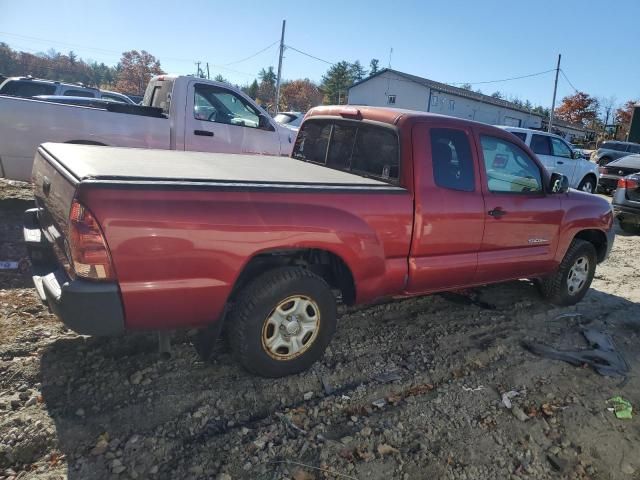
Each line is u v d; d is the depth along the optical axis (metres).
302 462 2.78
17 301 4.30
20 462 2.60
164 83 8.00
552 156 13.41
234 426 3.00
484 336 4.48
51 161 3.36
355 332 4.34
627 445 3.23
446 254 4.12
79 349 3.59
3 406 2.94
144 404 3.09
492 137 4.42
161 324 2.94
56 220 3.09
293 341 3.41
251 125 8.28
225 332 3.45
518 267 4.77
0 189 7.88
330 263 3.73
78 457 2.65
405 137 3.86
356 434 3.04
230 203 2.98
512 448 3.09
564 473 2.94
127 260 2.70
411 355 4.02
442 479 2.78
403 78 45.19
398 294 4.02
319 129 4.78
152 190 2.76
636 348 4.61
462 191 4.12
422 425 3.19
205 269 2.92
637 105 25.88
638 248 8.99
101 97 15.70
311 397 3.36
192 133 7.67
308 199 3.29
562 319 5.09
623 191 10.30
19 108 6.46
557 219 4.98
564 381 3.88
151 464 2.66
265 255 3.42
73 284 2.69
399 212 3.71
